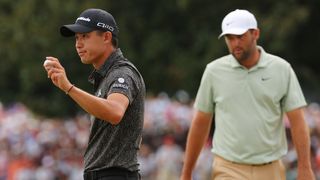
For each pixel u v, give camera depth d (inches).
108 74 746.2
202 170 1937.7
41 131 2330.2
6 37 3107.8
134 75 745.0
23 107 2815.0
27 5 3083.2
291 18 2910.9
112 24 753.6
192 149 965.8
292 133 936.9
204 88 954.7
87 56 749.9
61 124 2500.0
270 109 932.0
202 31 3061.0
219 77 944.3
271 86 930.7
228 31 920.3
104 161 748.0
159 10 3122.5
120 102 720.3
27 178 2166.6
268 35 2883.9
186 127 2240.4
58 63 696.4
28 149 2206.0
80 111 3211.1
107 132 747.4
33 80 3102.9
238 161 930.7
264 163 928.9
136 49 3125.0
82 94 697.6
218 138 945.5
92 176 753.6
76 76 3117.6
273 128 932.6
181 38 3129.9
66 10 3021.7
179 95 3014.3
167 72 3090.6
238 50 924.0
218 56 2982.3
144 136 2214.6
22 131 2300.7
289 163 1665.8
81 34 749.3
